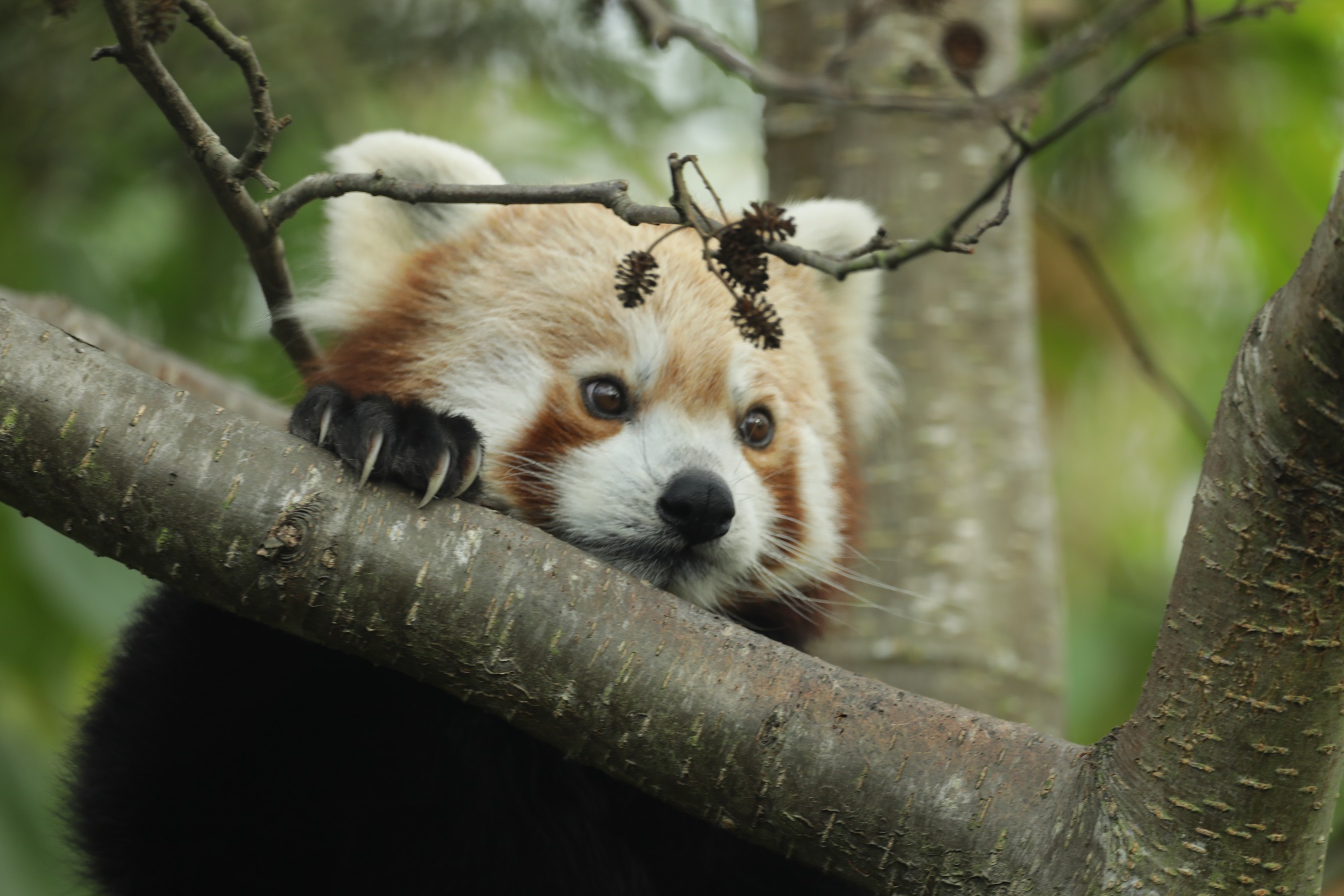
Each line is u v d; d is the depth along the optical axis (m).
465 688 3.99
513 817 5.73
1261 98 11.22
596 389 6.08
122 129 10.12
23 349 3.88
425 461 4.15
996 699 7.98
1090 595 12.70
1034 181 11.28
